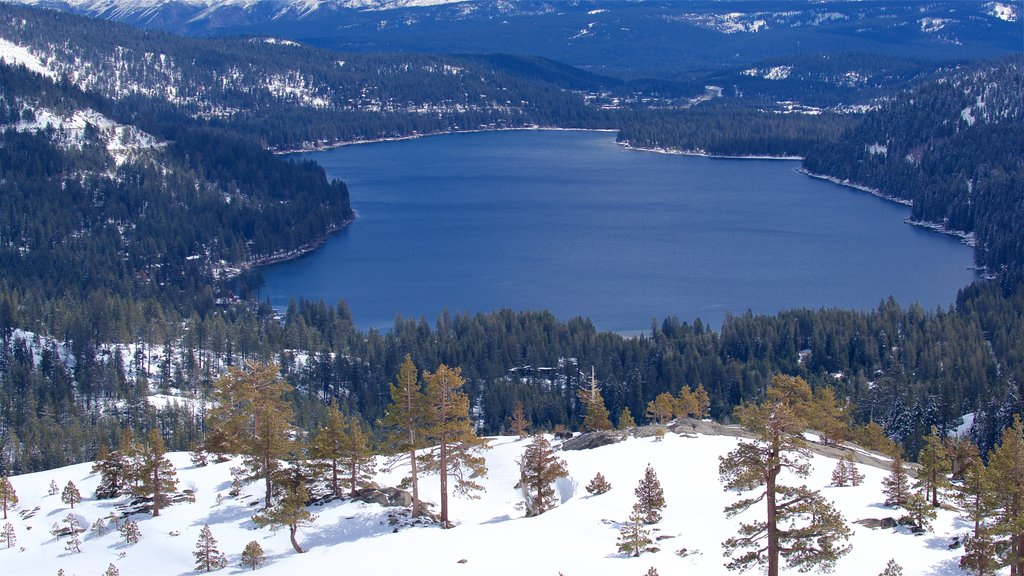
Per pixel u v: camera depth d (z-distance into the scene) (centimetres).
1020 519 6400
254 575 7712
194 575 7981
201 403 18388
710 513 8025
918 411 16525
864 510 7888
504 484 10100
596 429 13100
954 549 7056
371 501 9062
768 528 5775
